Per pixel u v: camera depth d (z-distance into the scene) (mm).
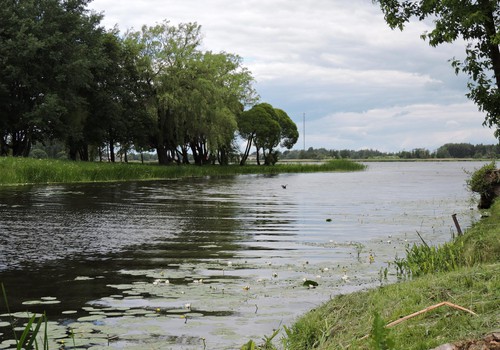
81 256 9414
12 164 31969
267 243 11164
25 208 17922
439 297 4148
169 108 54031
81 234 12219
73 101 46344
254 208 19625
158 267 8414
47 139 52562
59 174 33719
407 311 3984
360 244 11055
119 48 53969
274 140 78375
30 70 45281
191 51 54906
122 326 5215
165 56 53594
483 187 18688
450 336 3229
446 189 33469
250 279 7512
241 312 5770
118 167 40031
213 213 17594
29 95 46500
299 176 56344
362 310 4715
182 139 57250
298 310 5836
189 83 54000
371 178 51875
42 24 45438
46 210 17422
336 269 8312
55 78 44688
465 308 3611
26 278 7512
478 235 8195
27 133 46469
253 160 122875
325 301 6203
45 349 3025
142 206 19625
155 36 55031
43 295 6500
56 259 9094
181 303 6133
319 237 12133
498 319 3293
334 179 49094
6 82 43906
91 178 36781
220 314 5684
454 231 13117
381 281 7398
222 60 67875
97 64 48812
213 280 7445
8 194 23484
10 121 46156
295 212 18281
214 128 54938
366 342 3586
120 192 26734
